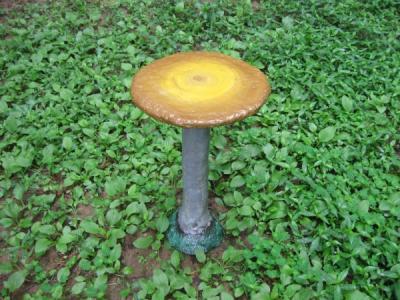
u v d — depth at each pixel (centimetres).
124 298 117
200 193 117
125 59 203
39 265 126
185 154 109
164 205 137
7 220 133
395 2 239
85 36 217
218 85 95
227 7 240
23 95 180
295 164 144
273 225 129
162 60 106
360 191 137
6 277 125
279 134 159
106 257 123
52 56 201
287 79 186
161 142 158
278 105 175
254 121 168
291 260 120
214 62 104
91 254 125
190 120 86
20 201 143
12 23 229
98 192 146
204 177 114
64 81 188
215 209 141
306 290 110
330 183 139
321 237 123
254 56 201
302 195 134
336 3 239
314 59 203
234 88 95
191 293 115
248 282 115
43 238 129
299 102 176
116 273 123
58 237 131
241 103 91
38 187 147
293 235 129
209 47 210
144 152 156
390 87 181
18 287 117
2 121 170
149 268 125
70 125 165
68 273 121
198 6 237
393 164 151
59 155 155
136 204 135
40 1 253
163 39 213
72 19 229
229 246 126
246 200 136
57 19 234
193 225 124
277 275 116
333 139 158
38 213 139
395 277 112
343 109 173
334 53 201
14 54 202
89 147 157
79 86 186
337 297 108
